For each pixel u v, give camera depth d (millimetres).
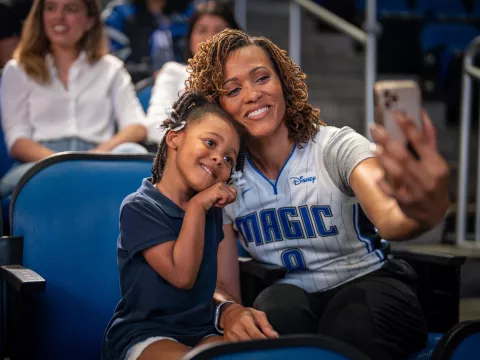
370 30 2924
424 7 5223
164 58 3166
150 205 1273
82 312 1495
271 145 1395
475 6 5312
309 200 1373
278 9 5141
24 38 2199
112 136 2277
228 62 1342
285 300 1290
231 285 1472
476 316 2445
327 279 1401
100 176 1547
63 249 1488
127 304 1266
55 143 2164
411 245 3102
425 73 4879
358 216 1395
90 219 1519
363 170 1236
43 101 2170
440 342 1138
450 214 3350
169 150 1326
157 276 1248
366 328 1182
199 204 1229
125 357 1196
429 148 853
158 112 2283
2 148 2248
